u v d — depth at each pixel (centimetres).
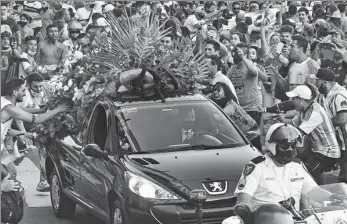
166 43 1252
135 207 930
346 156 1204
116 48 1163
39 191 1380
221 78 1383
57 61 2025
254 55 1627
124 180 958
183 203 922
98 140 1109
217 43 1545
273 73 1625
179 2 2770
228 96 1302
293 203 788
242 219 637
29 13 2659
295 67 1614
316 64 1606
